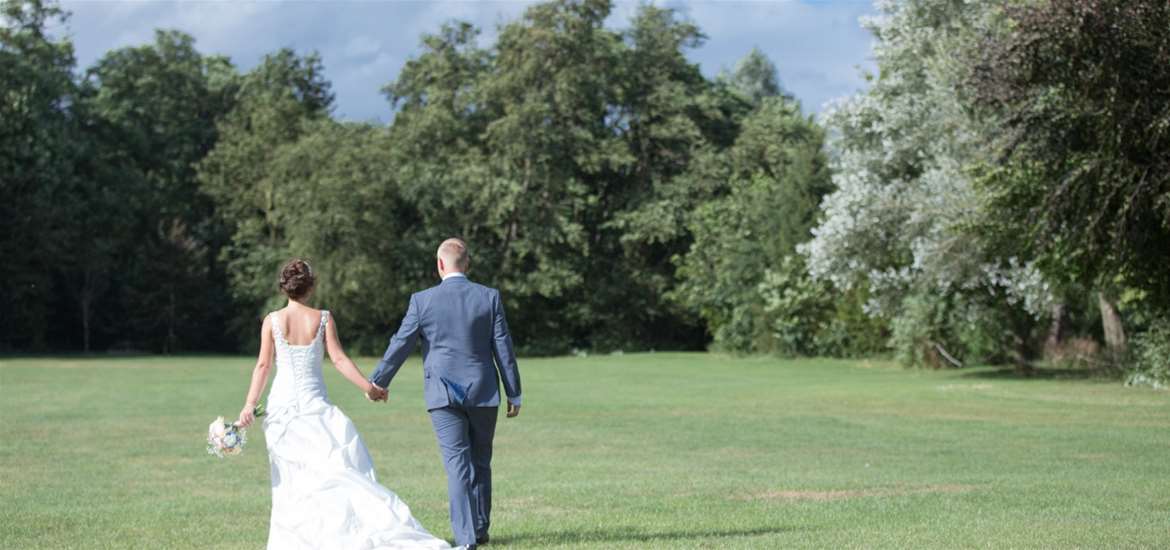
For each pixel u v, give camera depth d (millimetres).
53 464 14922
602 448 16875
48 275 57656
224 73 69562
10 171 56438
